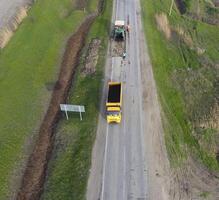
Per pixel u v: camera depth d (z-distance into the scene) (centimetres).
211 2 8781
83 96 4769
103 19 6912
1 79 4975
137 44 6038
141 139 4016
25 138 4238
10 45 5716
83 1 7988
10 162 3891
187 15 8038
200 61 6088
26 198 3550
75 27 6788
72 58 5819
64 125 4297
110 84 4503
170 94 4950
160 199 3325
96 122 4259
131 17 7038
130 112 4431
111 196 3350
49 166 3788
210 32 7206
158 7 7819
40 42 5934
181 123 4472
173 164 3722
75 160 3731
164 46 6262
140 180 3516
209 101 5062
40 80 5169
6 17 6644
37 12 6775
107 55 5700
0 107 4522
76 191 3384
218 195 3456
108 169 3628
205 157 3981
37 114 4603
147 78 5128
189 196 3388
